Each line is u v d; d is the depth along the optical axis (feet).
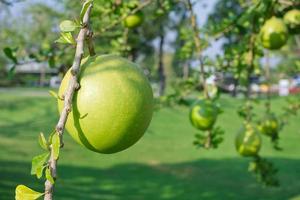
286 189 23.17
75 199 20.12
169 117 50.16
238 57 9.01
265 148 35.58
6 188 21.06
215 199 21.45
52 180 3.09
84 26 3.48
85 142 3.71
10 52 8.39
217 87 9.18
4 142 35.19
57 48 9.05
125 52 9.75
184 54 9.91
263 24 7.87
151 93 3.85
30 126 42.75
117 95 3.59
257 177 10.44
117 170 27.91
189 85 9.56
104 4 8.29
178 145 37.78
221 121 44.98
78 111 3.58
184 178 26.07
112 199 20.84
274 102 26.84
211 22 9.55
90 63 3.71
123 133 3.65
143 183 24.62
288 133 40.73
